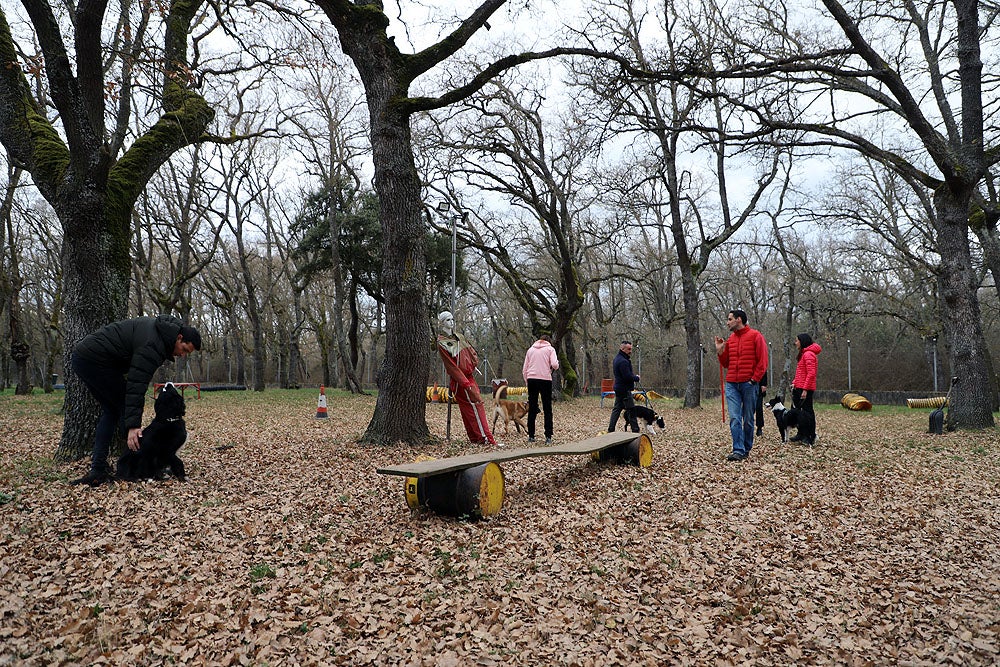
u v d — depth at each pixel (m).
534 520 5.82
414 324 9.80
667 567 4.70
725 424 15.10
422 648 3.44
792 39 13.70
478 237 26.22
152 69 9.16
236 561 4.69
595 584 4.36
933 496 6.82
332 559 4.78
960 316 13.07
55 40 7.06
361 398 25.44
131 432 6.29
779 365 33.44
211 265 41.91
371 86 9.74
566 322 26.30
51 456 8.26
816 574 4.64
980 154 12.84
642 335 42.69
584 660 3.37
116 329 6.52
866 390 30.42
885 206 24.88
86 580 4.29
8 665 3.15
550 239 27.06
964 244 13.01
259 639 3.50
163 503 6.00
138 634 3.54
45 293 41.94
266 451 9.41
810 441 10.88
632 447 8.45
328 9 9.64
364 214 30.22
